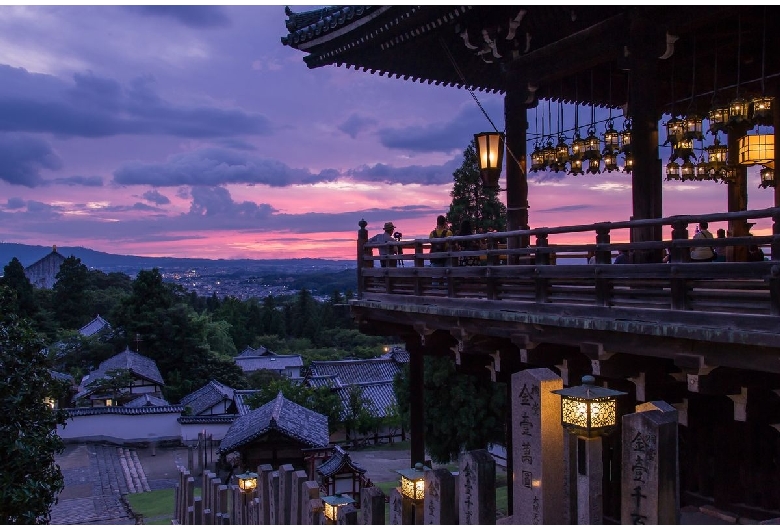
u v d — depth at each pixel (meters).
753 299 6.02
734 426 9.20
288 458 30.95
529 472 4.46
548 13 10.05
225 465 34.41
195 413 45.31
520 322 8.72
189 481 16.09
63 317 74.06
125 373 47.06
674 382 8.23
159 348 56.91
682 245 6.66
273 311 93.81
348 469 26.75
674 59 11.43
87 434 40.53
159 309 58.44
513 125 11.14
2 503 10.67
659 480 3.62
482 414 19.47
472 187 20.38
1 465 10.92
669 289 6.96
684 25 8.48
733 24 9.98
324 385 44.25
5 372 11.46
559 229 8.20
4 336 11.66
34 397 11.91
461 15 10.38
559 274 8.20
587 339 7.79
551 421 4.38
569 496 4.22
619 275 7.40
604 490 9.12
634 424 3.74
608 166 12.20
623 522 3.76
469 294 9.97
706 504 9.60
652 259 8.72
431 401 20.34
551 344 8.88
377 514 6.43
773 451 8.83
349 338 88.44
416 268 11.18
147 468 36.28
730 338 6.00
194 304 102.81
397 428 44.12
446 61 13.10
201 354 58.19
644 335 7.08
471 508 4.77
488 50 10.95
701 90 12.73
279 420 31.30
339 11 11.59
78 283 76.94
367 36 11.35
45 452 11.91
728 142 12.43
